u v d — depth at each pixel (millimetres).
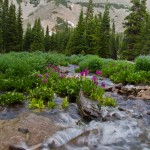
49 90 10969
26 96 11031
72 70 23312
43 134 6582
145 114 9570
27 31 82188
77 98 10414
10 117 8531
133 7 51906
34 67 17094
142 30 51688
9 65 15656
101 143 6355
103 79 17281
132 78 15422
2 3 66312
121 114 9031
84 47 58812
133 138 6945
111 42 74938
